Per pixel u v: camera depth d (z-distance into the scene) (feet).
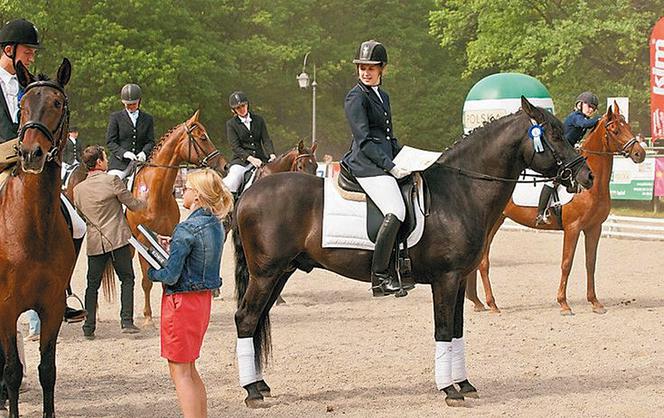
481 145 25.73
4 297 20.79
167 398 26.05
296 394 26.16
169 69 128.67
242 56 146.82
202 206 20.56
